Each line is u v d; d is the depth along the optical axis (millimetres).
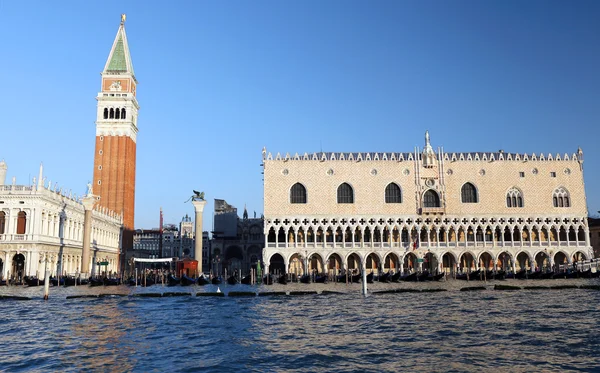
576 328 34625
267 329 36438
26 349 29188
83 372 24000
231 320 41375
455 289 70562
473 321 38500
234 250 160750
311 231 109875
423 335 32969
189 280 88562
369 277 94938
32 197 89438
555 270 99188
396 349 28656
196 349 29281
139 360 26438
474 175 109438
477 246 106938
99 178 140750
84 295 63594
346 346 29719
